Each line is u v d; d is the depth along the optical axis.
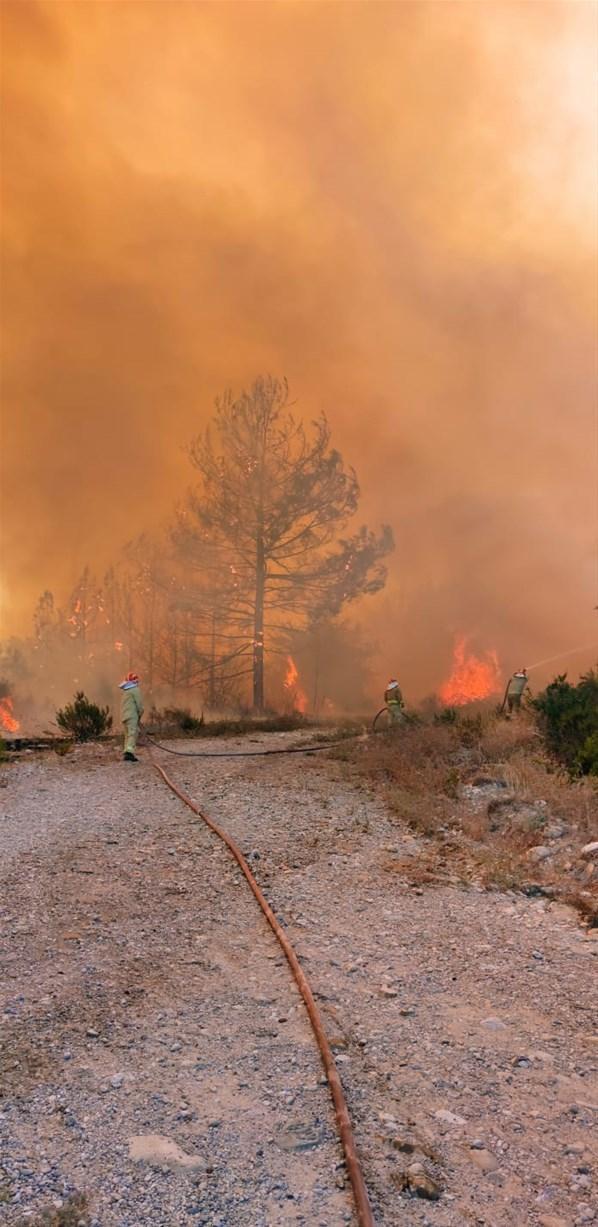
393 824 8.88
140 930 5.78
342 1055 4.14
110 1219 2.95
